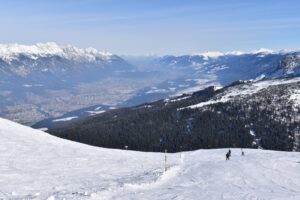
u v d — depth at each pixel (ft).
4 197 94.68
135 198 98.12
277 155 190.19
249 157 178.70
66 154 167.22
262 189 113.29
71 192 101.35
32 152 161.27
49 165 142.92
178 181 125.80
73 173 133.49
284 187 117.39
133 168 151.64
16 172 126.52
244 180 126.72
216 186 116.78
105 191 101.76
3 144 167.22
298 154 200.34
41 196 95.86
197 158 211.00
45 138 200.44
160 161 180.65
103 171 141.08
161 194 104.53
